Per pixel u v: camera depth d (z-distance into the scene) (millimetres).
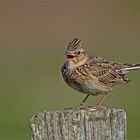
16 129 18562
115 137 8375
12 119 19812
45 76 23656
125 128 8398
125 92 21734
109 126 8367
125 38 27953
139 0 31719
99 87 11211
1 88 22906
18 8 30562
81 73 11086
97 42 27297
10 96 22141
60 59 25531
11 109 20828
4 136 17844
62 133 8344
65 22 29609
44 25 29266
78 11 30750
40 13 30359
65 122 8352
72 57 11148
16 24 29297
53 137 8344
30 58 25734
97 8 31078
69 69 11156
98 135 8367
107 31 28750
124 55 25750
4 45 27375
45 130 8352
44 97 21812
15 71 24438
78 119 8359
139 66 11680
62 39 27828
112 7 31297
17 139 17453
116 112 8422
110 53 26047
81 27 29141
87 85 11133
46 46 27047
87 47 26781
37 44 27344
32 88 22719
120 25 29516
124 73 11625
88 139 8359
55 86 22594
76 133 8352
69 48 11172
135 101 21297
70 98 21359
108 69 11312
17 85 23094
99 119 8375
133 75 22531
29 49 26750
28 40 27812
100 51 26219
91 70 11133
